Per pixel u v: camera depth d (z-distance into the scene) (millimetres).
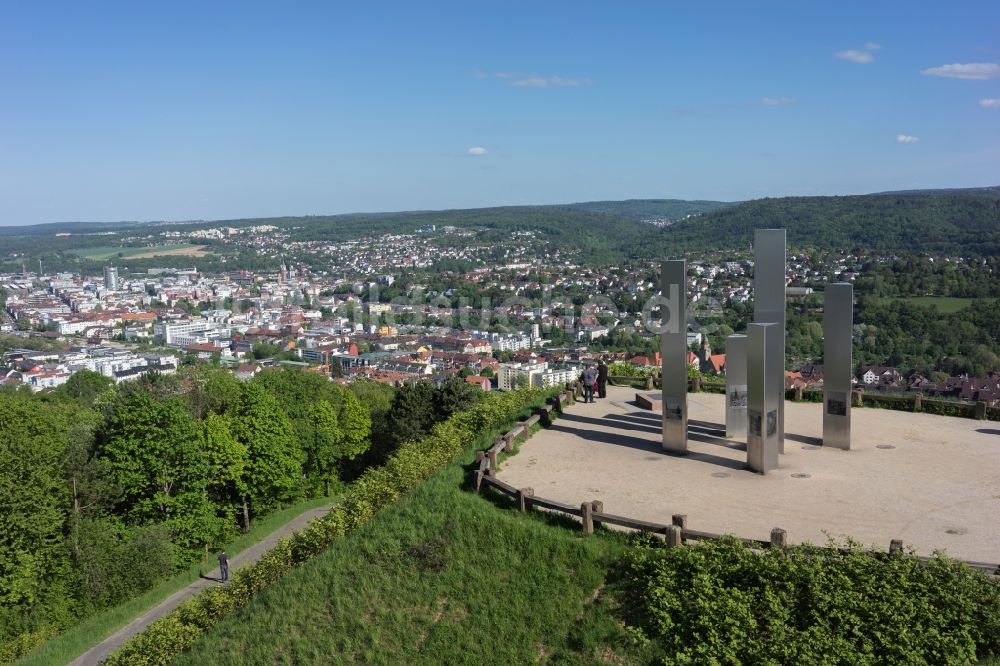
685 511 19188
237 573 27297
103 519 43469
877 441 25125
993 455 23234
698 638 14352
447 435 29109
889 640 13227
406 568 19688
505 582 17906
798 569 14898
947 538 16922
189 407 61781
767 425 22109
